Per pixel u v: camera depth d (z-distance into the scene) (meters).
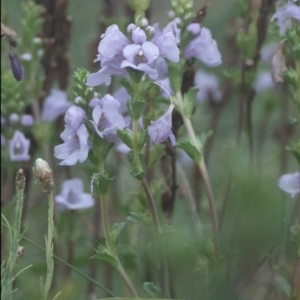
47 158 1.41
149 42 1.22
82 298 1.39
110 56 1.22
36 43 1.41
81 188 1.39
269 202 1.09
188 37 1.29
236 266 1.17
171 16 1.29
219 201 1.40
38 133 1.41
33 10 1.41
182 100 1.30
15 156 1.37
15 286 1.36
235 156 1.10
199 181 1.41
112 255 1.24
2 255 1.38
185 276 1.15
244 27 1.40
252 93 1.37
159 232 1.24
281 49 1.29
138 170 1.22
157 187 1.31
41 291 1.21
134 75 1.22
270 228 1.09
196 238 1.26
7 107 1.38
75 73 1.22
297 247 1.25
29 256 1.43
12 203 1.37
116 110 1.22
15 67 1.28
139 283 1.36
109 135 1.22
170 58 1.23
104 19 1.43
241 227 1.09
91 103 1.22
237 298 1.16
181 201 1.39
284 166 1.43
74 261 1.40
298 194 1.30
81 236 1.43
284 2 1.34
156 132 1.22
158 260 1.25
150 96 1.31
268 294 1.30
